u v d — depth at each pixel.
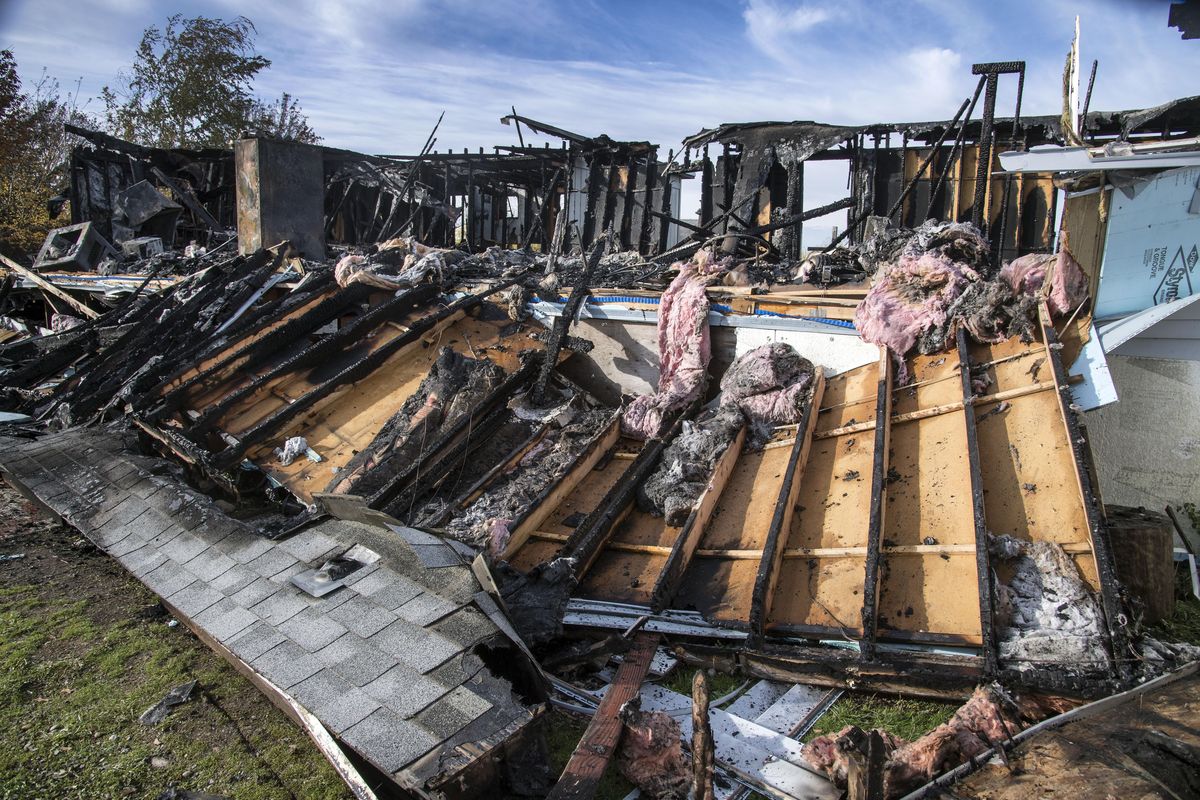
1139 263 5.84
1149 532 5.60
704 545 6.18
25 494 8.31
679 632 5.29
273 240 13.09
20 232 25.48
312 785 4.21
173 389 9.39
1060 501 5.32
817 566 5.57
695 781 3.68
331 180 19.81
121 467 7.88
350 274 10.66
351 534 5.68
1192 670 4.29
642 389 8.75
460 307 9.69
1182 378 7.06
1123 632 4.50
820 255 9.06
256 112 34.69
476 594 4.76
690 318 8.10
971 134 12.64
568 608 5.62
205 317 11.40
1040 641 4.53
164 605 6.20
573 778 3.97
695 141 14.93
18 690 5.02
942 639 4.75
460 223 20.70
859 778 3.61
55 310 16.00
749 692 4.98
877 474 5.81
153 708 4.87
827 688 4.94
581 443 7.77
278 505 8.02
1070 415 5.59
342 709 4.14
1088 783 3.51
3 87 26.62
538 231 20.23
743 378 7.45
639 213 17.02
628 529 6.61
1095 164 5.45
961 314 6.79
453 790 3.60
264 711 4.88
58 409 10.27
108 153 19.50
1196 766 3.54
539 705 4.08
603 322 9.01
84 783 4.20
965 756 3.99
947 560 5.23
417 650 4.43
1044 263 6.52
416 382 9.00
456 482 7.63
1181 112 11.41
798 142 13.66
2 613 6.04
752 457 7.02
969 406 6.12
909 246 7.67
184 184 19.92
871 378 7.17
